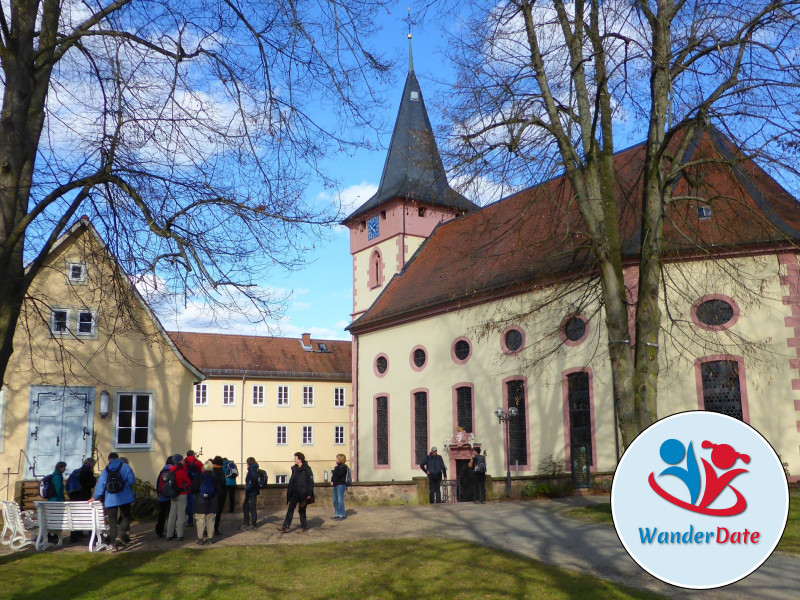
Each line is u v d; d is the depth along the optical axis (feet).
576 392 80.18
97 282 40.50
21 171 30.58
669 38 48.57
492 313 91.25
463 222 122.42
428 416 101.81
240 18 36.11
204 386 163.32
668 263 68.18
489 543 43.73
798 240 63.26
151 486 63.31
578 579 33.60
